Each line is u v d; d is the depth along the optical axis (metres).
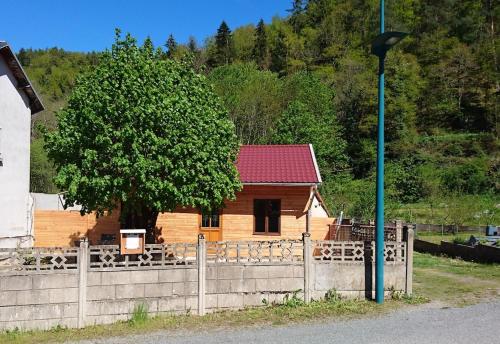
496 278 14.39
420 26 67.50
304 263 11.16
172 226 17.27
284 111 40.25
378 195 11.30
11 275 9.32
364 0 69.25
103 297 9.90
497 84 55.59
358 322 9.55
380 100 11.33
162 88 12.20
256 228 17.11
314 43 63.25
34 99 18.77
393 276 11.70
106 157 11.54
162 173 11.80
